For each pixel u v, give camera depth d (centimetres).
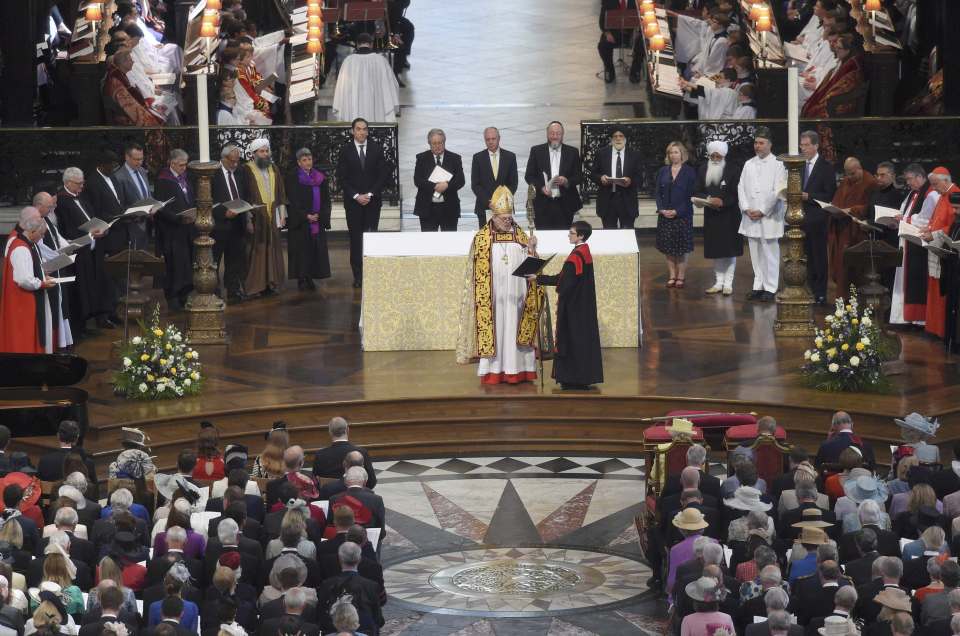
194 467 2759
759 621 2203
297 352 3897
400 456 3516
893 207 4034
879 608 2228
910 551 2412
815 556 2381
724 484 2692
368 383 3669
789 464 2859
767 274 4256
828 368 3550
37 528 2516
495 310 3641
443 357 3884
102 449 3344
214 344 3934
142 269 3603
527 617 2709
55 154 4869
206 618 2188
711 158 4234
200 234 3959
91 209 3950
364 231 4406
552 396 3566
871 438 3375
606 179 4394
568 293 3534
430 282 3916
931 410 3425
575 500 3262
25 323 3569
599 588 2838
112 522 2477
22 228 3559
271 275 4344
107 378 3666
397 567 2947
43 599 2094
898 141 4888
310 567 2358
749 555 2400
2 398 3086
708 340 3944
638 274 3884
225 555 2275
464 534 3102
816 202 4025
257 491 2659
